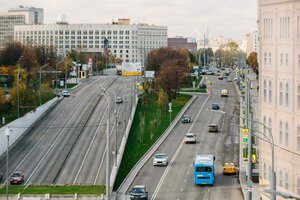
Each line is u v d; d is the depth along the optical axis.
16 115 150.62
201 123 158.00
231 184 92.25
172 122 158.62
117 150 118.12
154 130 144.88
